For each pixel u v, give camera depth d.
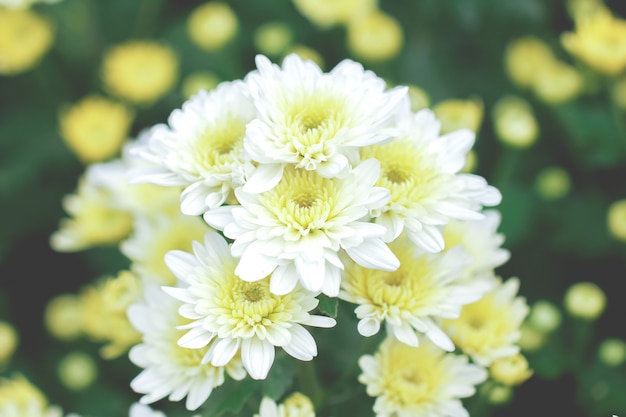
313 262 0.37
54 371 0.63
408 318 0.40
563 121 0.62
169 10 0.75
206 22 0.66
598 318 0.59
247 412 0.44
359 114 0.39
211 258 0.39
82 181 0.58
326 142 0.38
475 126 0.56
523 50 0.66
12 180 0.66
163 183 0.40
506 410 0.55
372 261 0.38
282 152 0.38
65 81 0.72
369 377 0.42
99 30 0.73
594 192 0.63
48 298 0.67
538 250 0.61
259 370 0.38
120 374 0.61
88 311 0.59
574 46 0.61
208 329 0.38
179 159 0.40
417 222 0.39
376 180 0.38
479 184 0.41
